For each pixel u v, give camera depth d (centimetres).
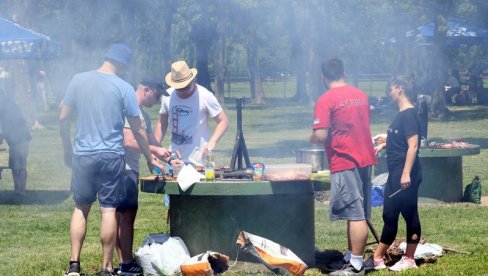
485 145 3234
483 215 1662
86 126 1090
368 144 1134
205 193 1104
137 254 1151
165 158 1182
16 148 2030
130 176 1156
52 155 3075
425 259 1216
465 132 3844
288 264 1089
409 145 1151
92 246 1373
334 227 1525
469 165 2583
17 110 2022
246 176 1161
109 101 1089
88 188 1098
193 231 1154
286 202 1145
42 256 1296
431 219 1614
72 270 1088
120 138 1102
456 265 1181
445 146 1852
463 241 1388
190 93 1256
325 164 1512
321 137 1122
